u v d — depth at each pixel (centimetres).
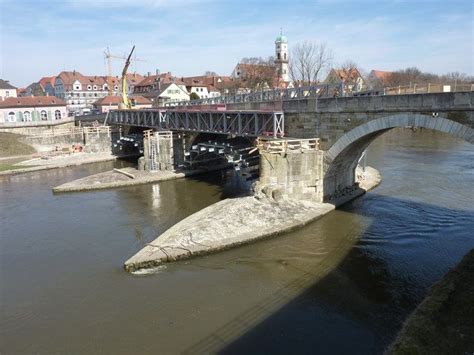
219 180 4528
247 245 2458
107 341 1633
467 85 2373
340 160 3125
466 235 2538
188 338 1631
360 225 2753
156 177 4494
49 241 2762
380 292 1934
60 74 13212
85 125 7681
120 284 2089
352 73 8456
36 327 1750
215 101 5372
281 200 2933
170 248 2339
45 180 4747
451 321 1497
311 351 1533
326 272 2142
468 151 5666
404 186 3728
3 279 2214
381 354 1498
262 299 1903
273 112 3244
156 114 5375
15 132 6981
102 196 3919
